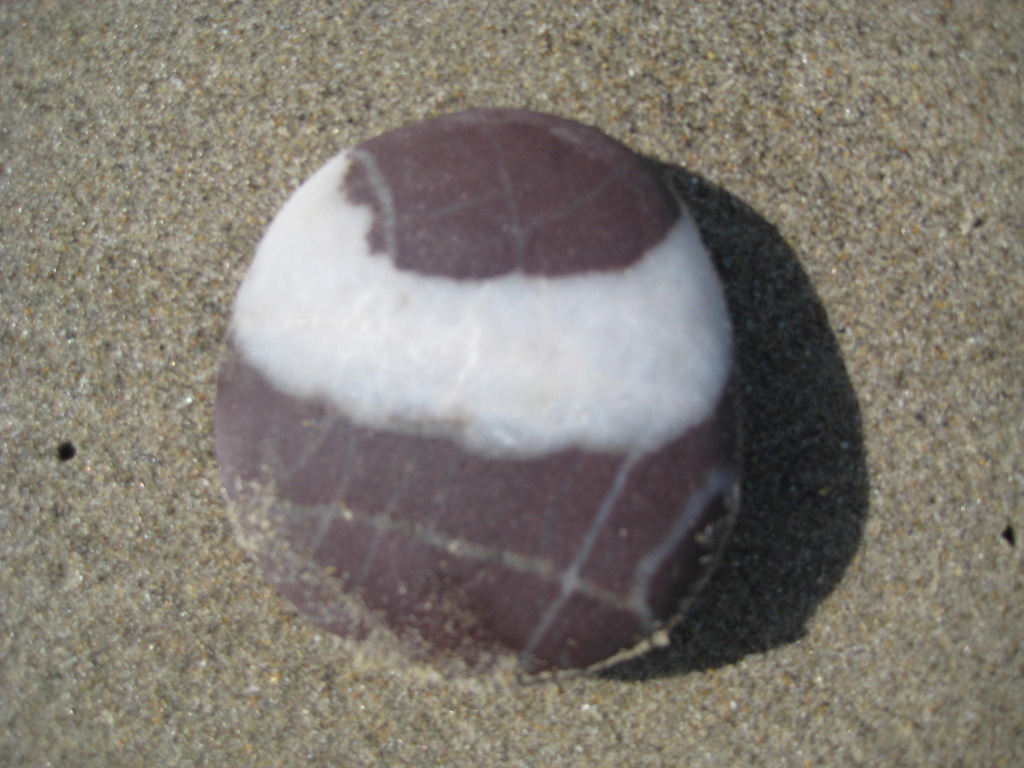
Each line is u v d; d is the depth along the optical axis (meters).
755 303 0.17
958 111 0.17
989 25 0.18
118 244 0.18
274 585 0.15
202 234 0.17
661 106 0.17
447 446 0.14
